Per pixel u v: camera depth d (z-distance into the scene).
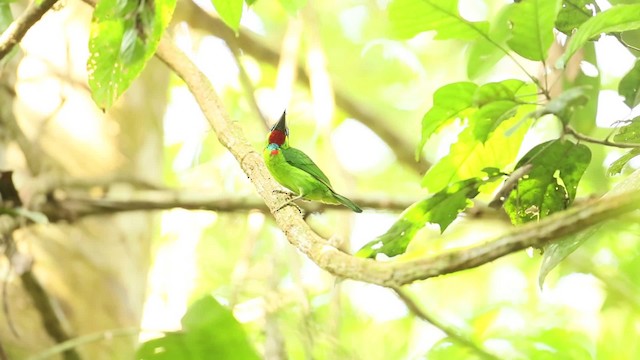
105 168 11.22
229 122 7.14
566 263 13.95
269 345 9.88
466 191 6.40
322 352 10.17
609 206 4.09
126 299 11.19
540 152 6.24
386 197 10.91
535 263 17.34
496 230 15.74
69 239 10.84
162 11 6.41
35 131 11.03
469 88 6.24
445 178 7.13
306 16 12.99
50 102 11.23
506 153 7.05
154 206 10.59
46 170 10.87
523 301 16.53
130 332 8.88
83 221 11.02
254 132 15.76
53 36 11.56
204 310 8.82
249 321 10.82
